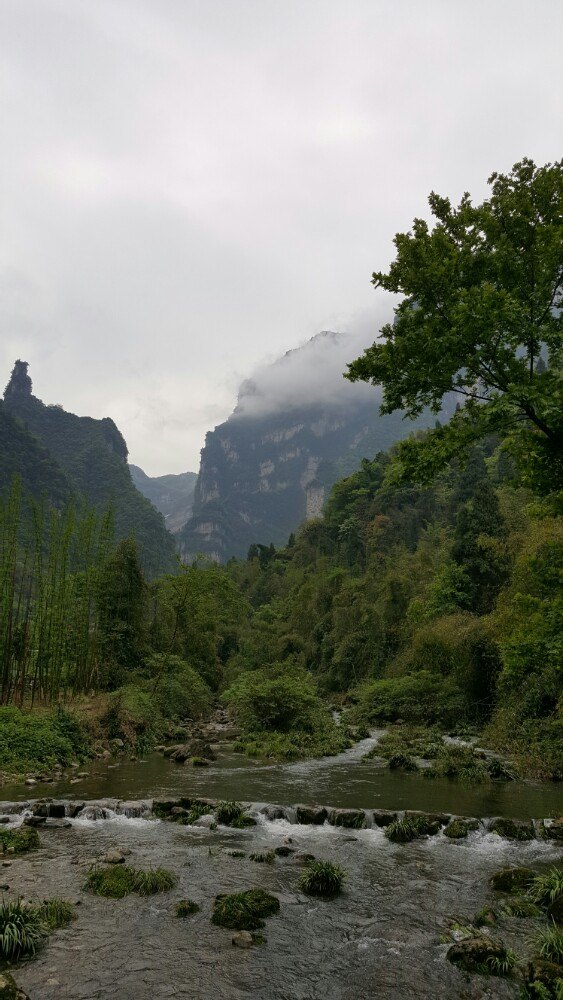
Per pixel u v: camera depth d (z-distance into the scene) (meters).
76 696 31.23
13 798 15.68
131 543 41.97
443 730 32.84
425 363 12.43
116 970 6.95
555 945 7.52
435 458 12.39
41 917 8.13
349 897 9.55
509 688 28.52
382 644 51.41
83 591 32.84
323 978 6.98
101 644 35.72
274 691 32.28
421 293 12.77
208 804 15.14
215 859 11.23
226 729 33.91
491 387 12.63
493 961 7.28
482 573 40.69
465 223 12.87
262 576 120.19
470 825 13.52
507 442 12.56
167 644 46.09
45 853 11.35
